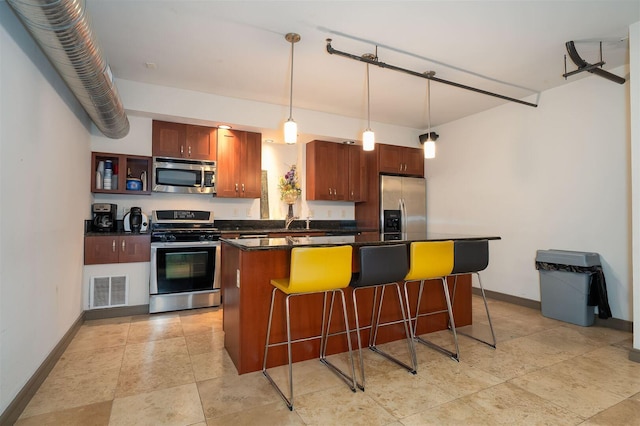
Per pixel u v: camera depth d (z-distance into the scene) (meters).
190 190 4.13
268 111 4.30
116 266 3.51
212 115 3.99
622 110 3.23
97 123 3.11
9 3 1.46
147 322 3.35
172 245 3.70
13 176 1.77
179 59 3.12
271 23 2.53
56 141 2.47
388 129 5.24
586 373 2.33
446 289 2.68
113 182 3.92
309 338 2.53
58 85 2.51
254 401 1.96
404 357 2.59
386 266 2.29
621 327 3.21
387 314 2.90
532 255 3.97
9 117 1.73
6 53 1.69
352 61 3.15
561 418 1.82
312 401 1.96
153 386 2.12
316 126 4.64
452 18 2.46
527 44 2.83
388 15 2.42
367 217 5.32
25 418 1.77
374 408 1.90
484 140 4.56
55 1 1.46
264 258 2.38
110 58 3.11
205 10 2.37
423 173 5.55
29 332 1.97
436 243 2.55
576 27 2.57
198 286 3.84
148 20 2.49
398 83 3.66
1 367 1.64
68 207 2.79
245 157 4.43
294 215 5.15
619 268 3.24
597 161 3.40
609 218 3.31
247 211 4.78
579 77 3.51
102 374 2.26
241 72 3.39
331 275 2.09
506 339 2.96
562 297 3.46
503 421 1.79
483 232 4.54
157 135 3.98
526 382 2.21
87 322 3.33
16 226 1.81
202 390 2.08
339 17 2.45
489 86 3.72
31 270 2.00
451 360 2.54
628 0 2.24
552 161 3.79
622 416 1.84
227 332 2.67
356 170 5.26
